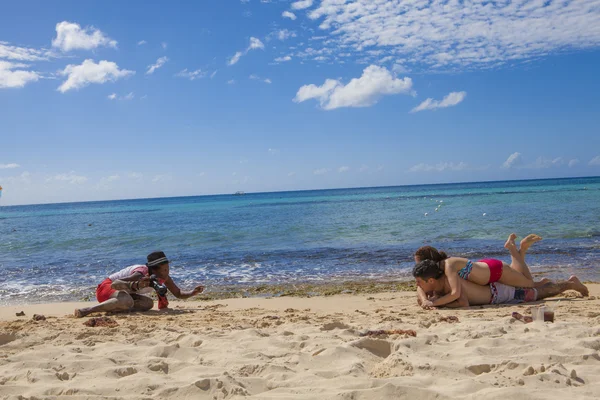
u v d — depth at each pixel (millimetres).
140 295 6855
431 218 24422
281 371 3193
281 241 17562
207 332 4668
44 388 2936
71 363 3529
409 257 12484
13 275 12016
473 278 6227
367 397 2572
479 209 29828
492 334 4070
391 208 36906
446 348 3617
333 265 11812
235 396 2678
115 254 15812
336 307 6828
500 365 3082
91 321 5391
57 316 6637
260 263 12625
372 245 15227
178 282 10336
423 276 6258
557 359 3195
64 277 11516
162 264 7000
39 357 3770
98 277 11398
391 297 7625
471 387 2672
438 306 6250
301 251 14617
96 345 4184
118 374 3287
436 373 3008
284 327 4898
